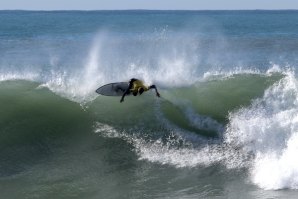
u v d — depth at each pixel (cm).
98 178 3750
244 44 14800
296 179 3572
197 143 4322
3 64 8994
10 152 4159
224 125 4531
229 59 10112
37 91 5116
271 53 11675
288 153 3875
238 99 4881
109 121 4672
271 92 4900
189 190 3550
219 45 14038
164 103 4888
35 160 4062
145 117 4691
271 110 4647
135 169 3928
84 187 3594
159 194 3481
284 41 16100
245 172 3838
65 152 4219
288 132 4162
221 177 3769
